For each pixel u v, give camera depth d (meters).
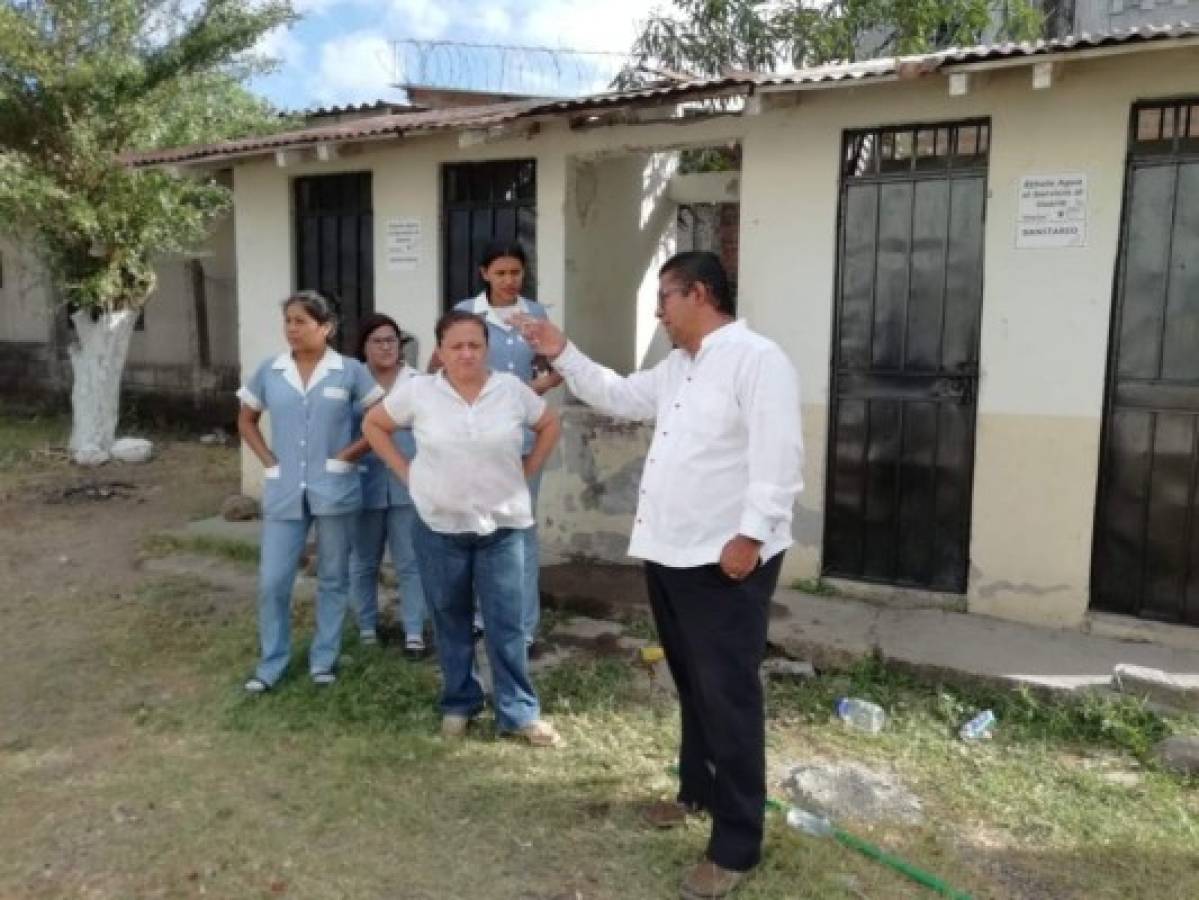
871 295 5.22
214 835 3.36
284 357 4.42
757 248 5.45
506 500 3.81
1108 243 4.61
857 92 5.08
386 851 3.27
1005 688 4.28
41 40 9.16
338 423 4.41
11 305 14.53
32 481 9.37
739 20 9.41
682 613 2.96
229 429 12.30
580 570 5.88
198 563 6.67
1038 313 4.78
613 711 4.29
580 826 3.41
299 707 4.31
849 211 5.24
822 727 4.13
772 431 2.77
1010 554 4.95
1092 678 4.26
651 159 6.98
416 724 4.16
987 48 4.31
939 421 5.12
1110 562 4.80
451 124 5.62
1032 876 3.12
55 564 6.72
